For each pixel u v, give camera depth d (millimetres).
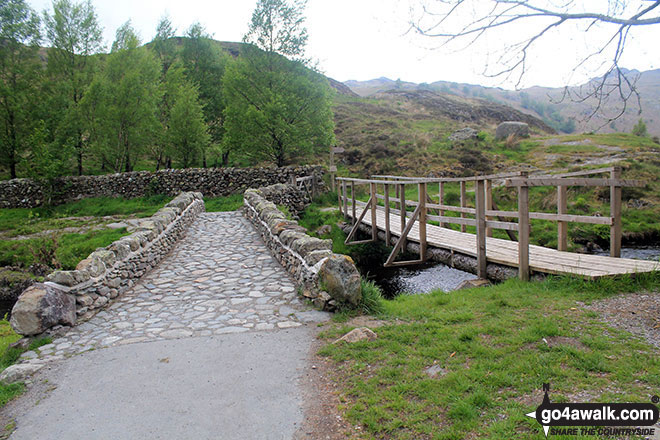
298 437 2781
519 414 2643
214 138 23453
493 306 4750
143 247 7238
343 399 3162
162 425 2990
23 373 3822
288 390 3389
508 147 22250
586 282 5066
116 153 20016
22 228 13844
